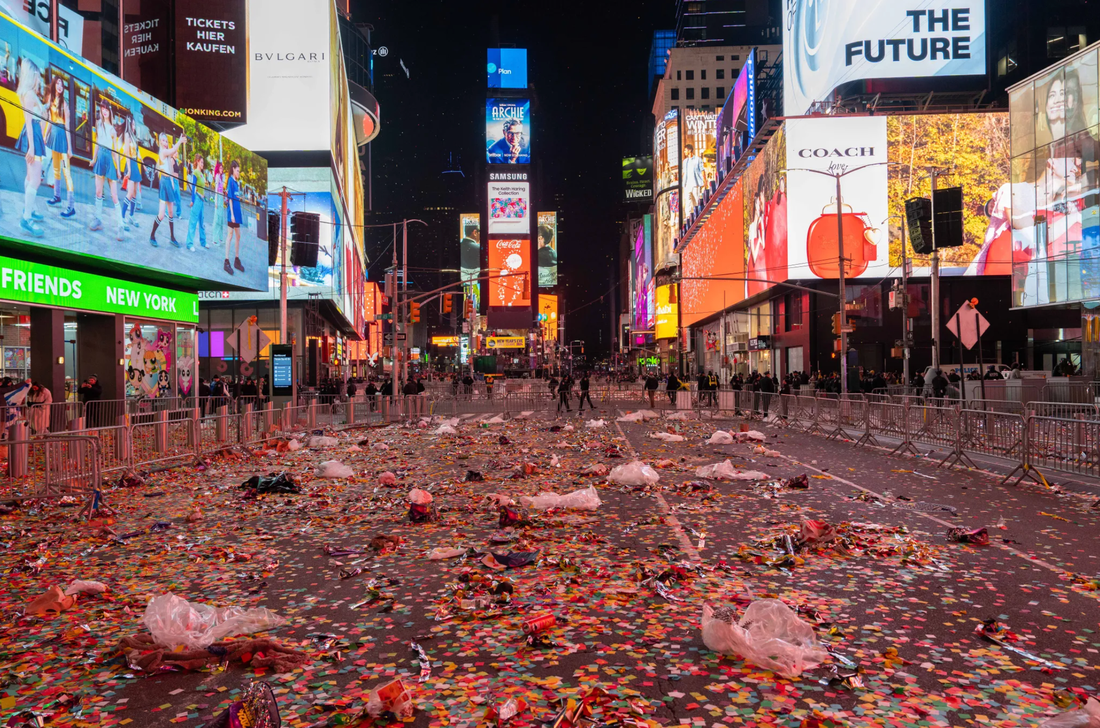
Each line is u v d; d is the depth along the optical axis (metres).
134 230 26.52
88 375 27.52
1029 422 12.45
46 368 24.39
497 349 152.62
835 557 7.31
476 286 137.62
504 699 4.18
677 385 35.25
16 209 20.95
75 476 11.44
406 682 4.45
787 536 7.68
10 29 20.84
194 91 57.53
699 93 140.00
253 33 58.84
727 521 9.08
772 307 65.12
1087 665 4.57
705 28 140.62
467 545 7.97
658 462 14.47
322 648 4.99
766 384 30.78
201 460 15.69
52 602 5.94
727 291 75.25
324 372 65.50
